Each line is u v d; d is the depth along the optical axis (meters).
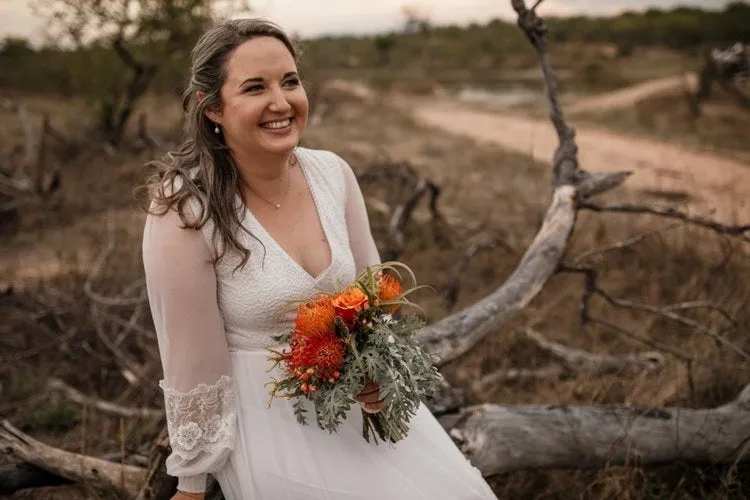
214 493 2.30
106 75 10.66
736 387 3.50
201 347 1.98
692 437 2.83
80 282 4.78
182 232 1.96
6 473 2.54
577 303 4.85
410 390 1.89
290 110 1.98
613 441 2.78
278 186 2.11
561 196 3.62
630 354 4.12
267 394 2.08
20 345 4.50
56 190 8.28
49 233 7.08
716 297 4.47
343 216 2.25
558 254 3.42
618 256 5.61
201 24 10.14
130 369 4.01
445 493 2.07
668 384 3.45
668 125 16.09
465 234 6.60
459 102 24.98
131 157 10.17
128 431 3.40
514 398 3.70
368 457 2.09
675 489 2.88
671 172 10.30
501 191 9.03
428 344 2.87
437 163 11.87
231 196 2.01
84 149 10.31
